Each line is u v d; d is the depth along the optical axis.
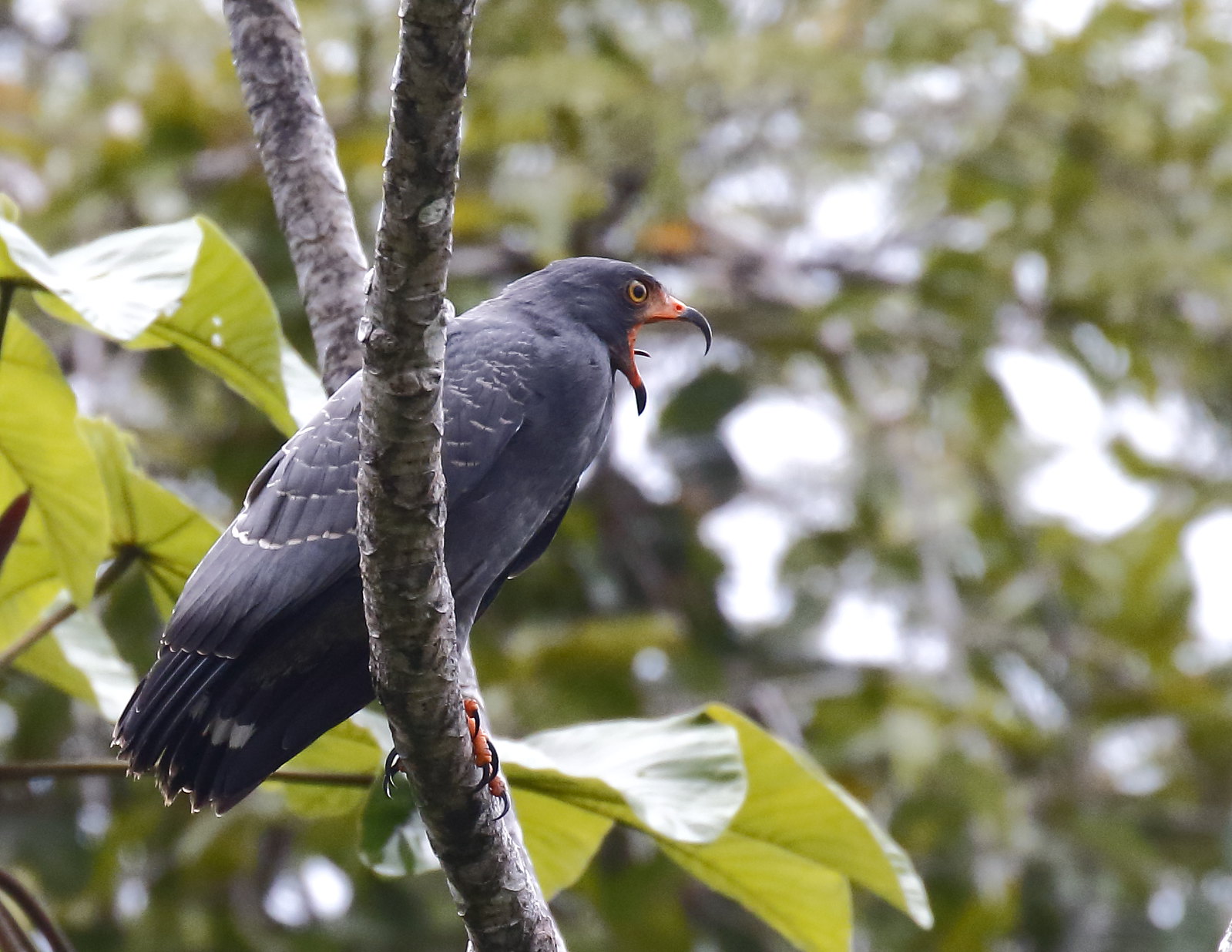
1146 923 12.26
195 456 12.56
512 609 12.66
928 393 14.16
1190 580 13.31
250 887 12.24
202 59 12.98
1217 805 12.86
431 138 3.86
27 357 5.65
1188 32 13.67
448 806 4.74
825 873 6.22
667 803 5.57
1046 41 13.64
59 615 6.13
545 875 6.38
